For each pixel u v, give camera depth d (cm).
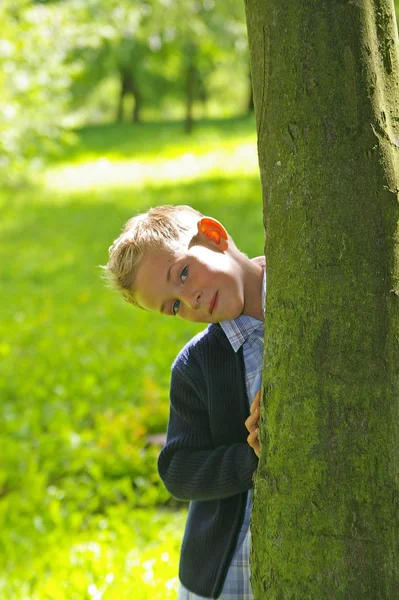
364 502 238
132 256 277
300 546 245
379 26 236
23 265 1581
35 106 1738
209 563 290
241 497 286
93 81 4031
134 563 495
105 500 643
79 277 1454
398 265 236
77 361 934
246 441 284
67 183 2564
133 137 3622
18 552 555
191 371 287
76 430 760
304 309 241
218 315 274
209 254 274
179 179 2353
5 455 711
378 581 238
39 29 1645
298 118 238
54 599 455
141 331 1023
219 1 2056
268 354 252
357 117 233
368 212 235
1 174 1792
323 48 233
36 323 1137
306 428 242
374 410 237
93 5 1711
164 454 293
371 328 236
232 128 3494
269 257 252
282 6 237
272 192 248
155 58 3341
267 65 244
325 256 238
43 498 634
